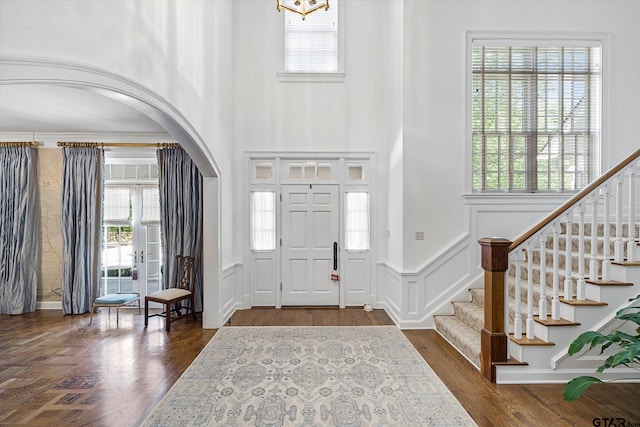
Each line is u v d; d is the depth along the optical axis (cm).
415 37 426
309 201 526
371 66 523
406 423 227
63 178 498
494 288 285
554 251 285
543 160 435
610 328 276
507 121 435
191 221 499
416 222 424
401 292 420
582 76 438
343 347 360
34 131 505
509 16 430
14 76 169
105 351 354
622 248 285
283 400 256
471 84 430
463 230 426
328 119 522
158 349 358
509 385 277
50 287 518
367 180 525
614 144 431
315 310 508
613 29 431
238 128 518
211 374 298
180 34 332
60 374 302
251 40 521
